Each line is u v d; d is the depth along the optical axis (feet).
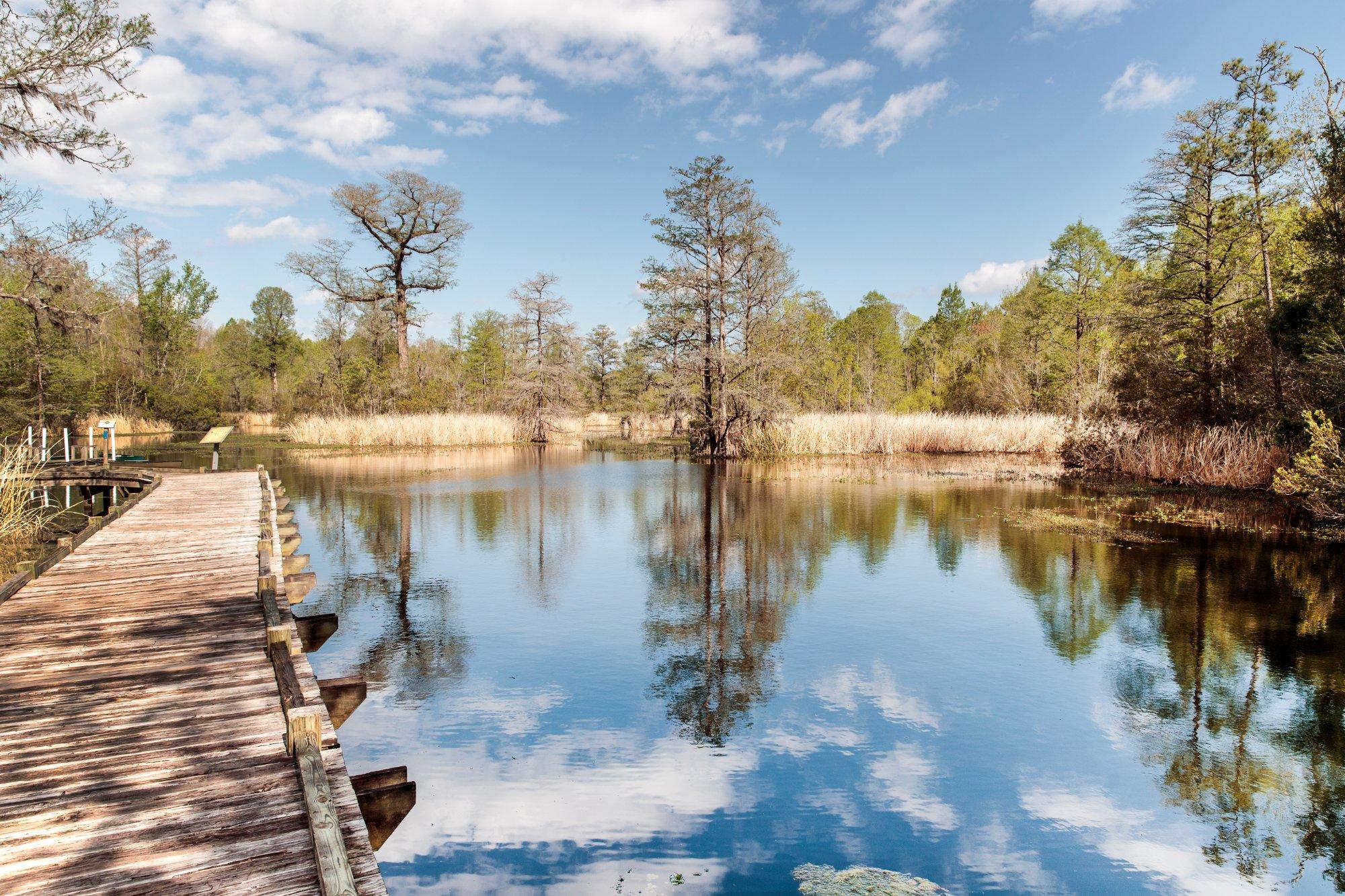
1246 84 64.44
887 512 54.85
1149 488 65.46
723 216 94.48
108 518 36.14
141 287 148.66
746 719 21.16
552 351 128.77
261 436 139.54
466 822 16.03
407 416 119.96
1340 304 49.39
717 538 45.96
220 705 14.82
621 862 14.61
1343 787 17.58
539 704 22.02
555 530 48.55
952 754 19.17
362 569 38.40
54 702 14.88
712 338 97.76
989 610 31.27
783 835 15.60
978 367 146.72
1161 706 21.97
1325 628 28.25
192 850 10.00
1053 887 13.94
